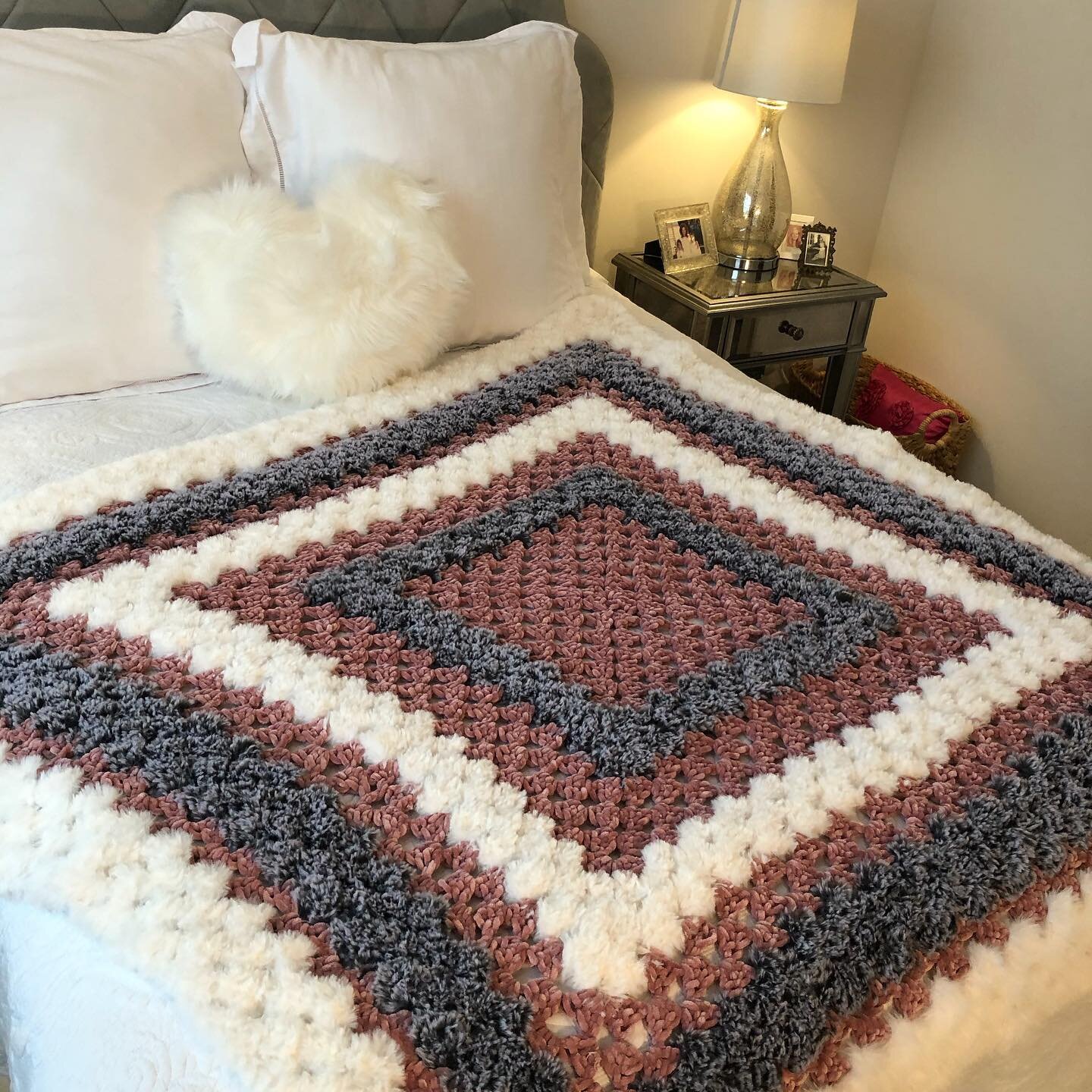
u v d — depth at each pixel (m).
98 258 1.40
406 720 0.93
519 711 0.95
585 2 2.12
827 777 0.89
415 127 1.57
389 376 1.51
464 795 0.85
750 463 1.41
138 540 1.14
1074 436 2.34
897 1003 0.77
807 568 1.20
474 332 1.69
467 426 1.43
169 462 1.28
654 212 2.47
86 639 1.00
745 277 2.31
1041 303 2.35
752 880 0.80
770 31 1.99
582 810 0.85
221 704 0.94
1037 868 0.85
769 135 2.19
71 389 1.45
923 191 2.62
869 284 2.35
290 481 1.26
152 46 1.51
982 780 0.92
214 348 1.45
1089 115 2.15
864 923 0.78
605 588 1.14
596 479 1.32
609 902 0.77
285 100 1.58
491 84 1.64
